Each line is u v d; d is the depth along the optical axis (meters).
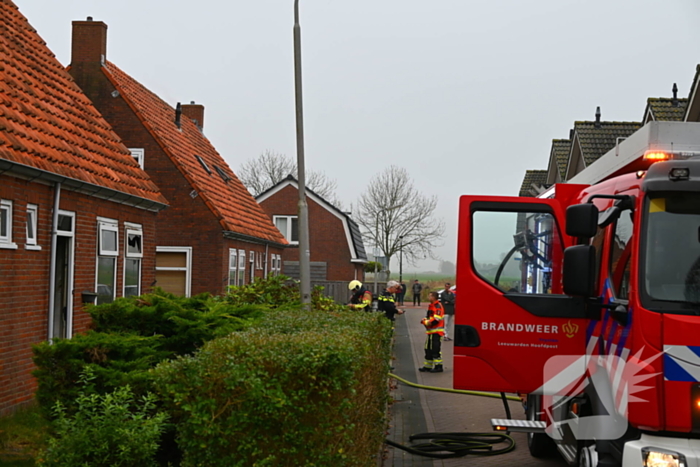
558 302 7.12
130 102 21.92
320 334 5.30
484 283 7.31
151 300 7.98
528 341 7.17
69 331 11.40
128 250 14.02
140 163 21.89
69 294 11.43
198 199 21.89
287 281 15.62
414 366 18.77
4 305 9.23
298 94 12.41
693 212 5.41
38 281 10.23
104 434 5.13
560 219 7.44
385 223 57.94
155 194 15.01
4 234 9.30
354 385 5.02
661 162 5.55
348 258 46.75
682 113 21.38
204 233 21.84
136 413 5.57
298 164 12.38
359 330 6.23
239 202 27.23
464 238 7.41
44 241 10.42
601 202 6.69
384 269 58.12
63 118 12.83
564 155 31.20
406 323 34.59
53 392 6.15
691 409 5.05
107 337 6.63
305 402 4.61
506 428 7.34
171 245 21.84
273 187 47.28
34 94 12.26
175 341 7.39
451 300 26.39
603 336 6.23
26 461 6.91
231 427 4.51
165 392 4.68
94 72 21.94
